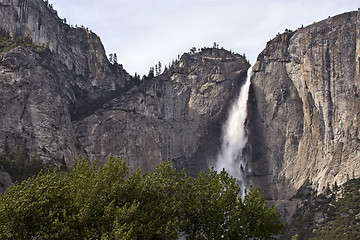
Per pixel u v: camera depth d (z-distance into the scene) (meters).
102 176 50.12
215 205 53.12
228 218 53.47
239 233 52.16
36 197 46.06
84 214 46.31
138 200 50.38
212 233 52.44
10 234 43.81
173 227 50.06
